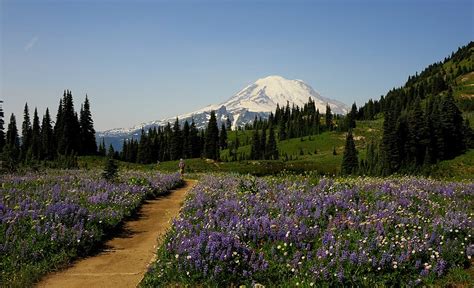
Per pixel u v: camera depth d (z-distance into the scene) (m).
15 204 16.66
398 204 15.99
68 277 11.97
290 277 10.66
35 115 129.75
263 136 188.62
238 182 25.66
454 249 11.74
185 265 10.98
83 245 14.34
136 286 11.23
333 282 10.19
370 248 11.25
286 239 12.18
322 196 16.67
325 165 145.88
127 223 19.08
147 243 15.82
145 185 28.84
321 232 12.92
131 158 161.25
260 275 10.62
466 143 123.31
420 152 115.69
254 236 12.53
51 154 115.75
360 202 16.20
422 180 24.16
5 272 11.61
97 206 19.53
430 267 10.71
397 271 10.59
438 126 116.50
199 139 149.38
